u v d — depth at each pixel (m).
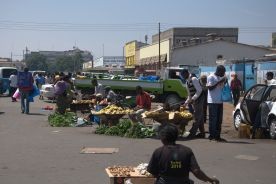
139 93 17.31
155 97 28.48
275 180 9.46
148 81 28.53
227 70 39.16
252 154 12.34
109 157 11.70
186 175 5.71
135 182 7.20
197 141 14.46
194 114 15.19
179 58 66.19
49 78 43.47
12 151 12.53
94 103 22.66
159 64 69.31
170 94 28.30
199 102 15.08
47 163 10.95
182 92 28.03
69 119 19.03
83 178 9.41
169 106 15.77
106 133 15.95
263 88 16.23
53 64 183.25
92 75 37.97
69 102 21.06
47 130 17.20
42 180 9.27
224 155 12.12
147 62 84.50
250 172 10.18
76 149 12.86
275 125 15.16
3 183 9.05
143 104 17.20
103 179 9.31
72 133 16.33
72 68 171.50
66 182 9.09
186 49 66.12
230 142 14.46
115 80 28.84
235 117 18.08
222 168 10.55
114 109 16.73
